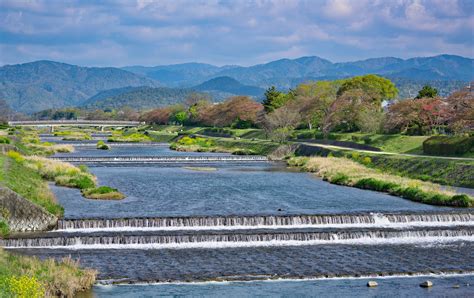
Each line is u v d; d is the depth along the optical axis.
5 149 134.88
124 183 115.12
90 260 59.47
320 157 156.50
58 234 68.19
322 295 50.66
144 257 60.94
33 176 103.75
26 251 62.28
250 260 60.47
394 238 69.94
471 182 106.38
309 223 75.62
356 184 111.19
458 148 131.50
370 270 57.62
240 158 176.12
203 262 59.50
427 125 168.25
